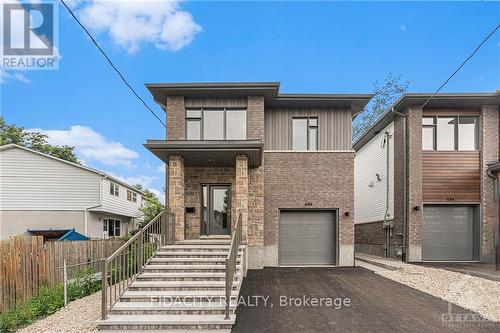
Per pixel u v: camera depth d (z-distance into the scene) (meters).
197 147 10.77
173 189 11.17
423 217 14.81
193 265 8.66
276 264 13.66
